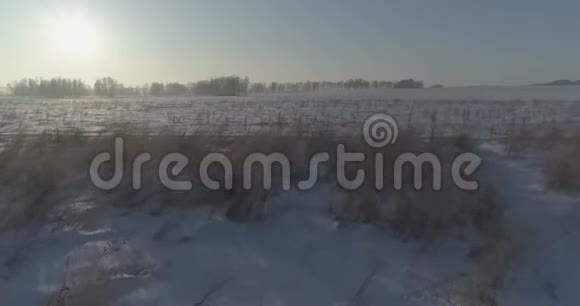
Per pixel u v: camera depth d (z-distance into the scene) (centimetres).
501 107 3136
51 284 606
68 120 2348
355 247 695
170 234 726
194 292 597
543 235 692
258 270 640
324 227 748
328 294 598
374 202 787
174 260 657
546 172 905
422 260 664
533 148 1130
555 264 636
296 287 610
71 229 738
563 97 5678
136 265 645
